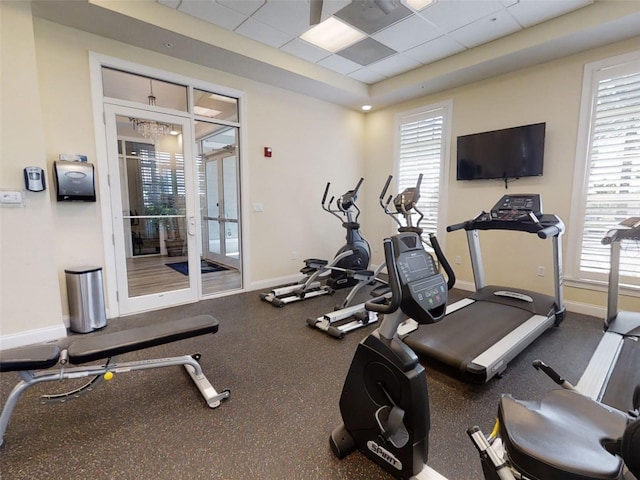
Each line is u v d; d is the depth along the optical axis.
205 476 1.45
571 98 3.43
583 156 3.38
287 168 4.65
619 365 2.03
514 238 3.96
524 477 0.96
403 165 5.13
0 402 1.98
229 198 5.23
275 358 2.54
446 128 4.51
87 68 3.02
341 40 3.53
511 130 3.80
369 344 1.45
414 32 3.34
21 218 2.62
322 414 1.88
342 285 4.45
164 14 2.93
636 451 0.70
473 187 4.28
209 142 4.91
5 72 2.48
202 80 3.73
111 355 1.80
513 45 3.35
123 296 3.41
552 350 2.65
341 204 4.40
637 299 3.17
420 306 1.31
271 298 3.85
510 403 1.15
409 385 1.31
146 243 3.75
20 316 2.65
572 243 3.51
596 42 3.14
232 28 3.29
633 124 3.09
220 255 5.68
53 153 2.90
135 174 3.47
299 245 4.92
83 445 1.63
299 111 4.70
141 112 3.37
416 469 1.35
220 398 1.96
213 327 2.13
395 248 1.36
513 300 3.20
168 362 2.03
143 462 1.53
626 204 3.18
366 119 5.62
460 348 2.29
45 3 2.57
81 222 3.09
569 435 0.99
